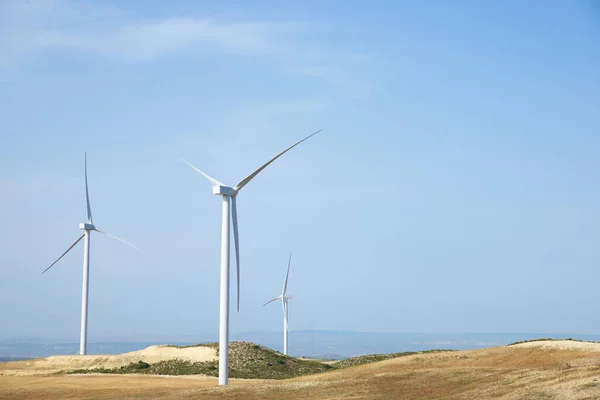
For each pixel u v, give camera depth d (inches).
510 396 2201.0
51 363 5029.5
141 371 4534.9
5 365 5022.1
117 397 2842.0
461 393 2358.5
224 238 3307.1
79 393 3065.9
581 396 2070.6
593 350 2928.2
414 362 3218.5
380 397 2456.9
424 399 2341.3
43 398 2940.5
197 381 3560.5
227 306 3235.7
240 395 2689.5
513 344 3412.9
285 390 2741.1
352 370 3267.7
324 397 2544.3
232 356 4899.1
